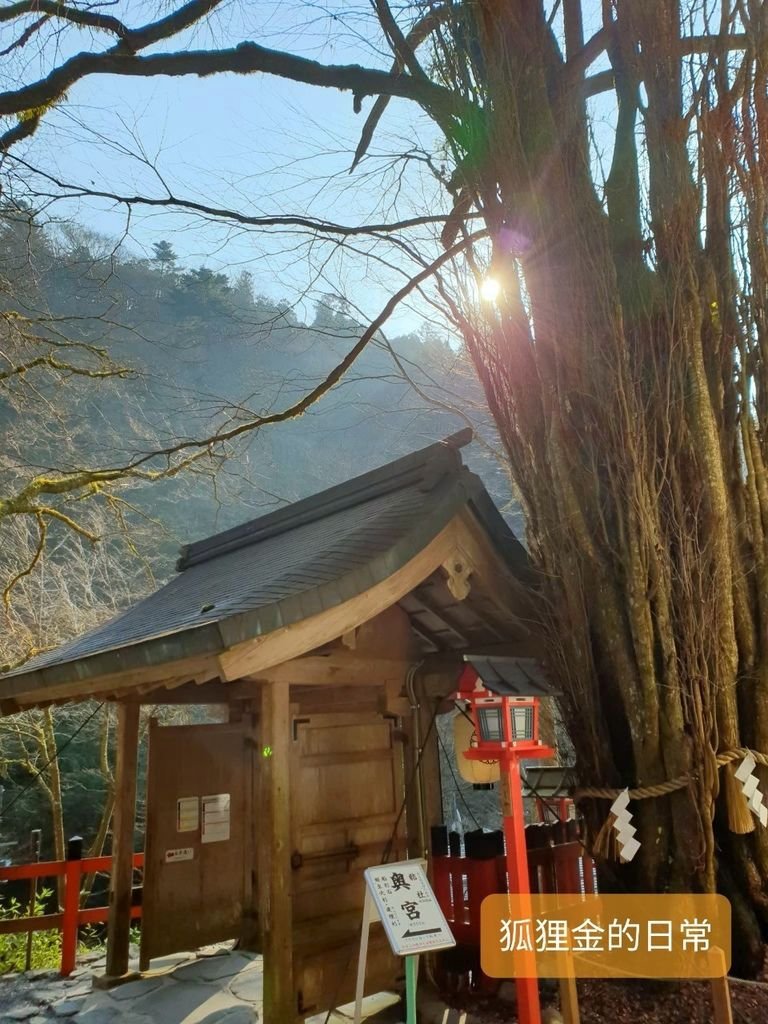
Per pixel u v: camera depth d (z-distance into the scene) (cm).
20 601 1172
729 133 427
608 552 406
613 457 400
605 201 452
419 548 424
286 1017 393
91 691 512
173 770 630
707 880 362
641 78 436
